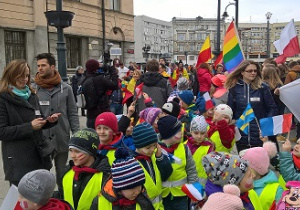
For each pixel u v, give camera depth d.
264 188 2.97
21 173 3.25
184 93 5.04
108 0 24.22
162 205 3.20
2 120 3.16
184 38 76.12
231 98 4.63
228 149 3.79
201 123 3.71
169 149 3.34
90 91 5.30
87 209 2.76
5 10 16.67
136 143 2.99
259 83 4.53
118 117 4.22
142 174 2.46
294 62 8.68
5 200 2.37
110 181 2.60
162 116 3.55
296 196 2.38
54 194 2.99
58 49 8.00
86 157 2.83
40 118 3.18
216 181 2.56
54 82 4.06
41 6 18.48
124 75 11.38
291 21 7.25
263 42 68.88
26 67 3.24
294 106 3.67
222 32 57.16
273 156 3.47
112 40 24.81
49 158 3.53
